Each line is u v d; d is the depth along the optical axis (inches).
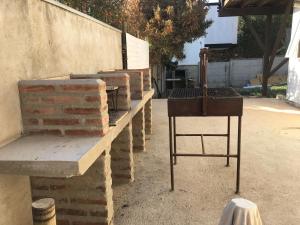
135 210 127.4
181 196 138.5
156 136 238.1
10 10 92.0
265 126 261.9
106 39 200.4
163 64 593.6
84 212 108.9
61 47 130.7
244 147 205.2
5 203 85.2
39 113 97.3
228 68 714.2
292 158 183.6
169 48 522.3
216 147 205.5
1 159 78.6
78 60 151.3
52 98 95.7
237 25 795.4
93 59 174.6
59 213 110.3
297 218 119.3
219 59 815.1
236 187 140.6
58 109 96.3
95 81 93.4
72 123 96.7
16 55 95.2
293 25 367.6
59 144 89.4
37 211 76.6
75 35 146.9
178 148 205.6
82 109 95.2
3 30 88.2
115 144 151.8
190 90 166.7
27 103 97.1
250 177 156.8
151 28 496.4
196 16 509.0
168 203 132.6
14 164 77.9
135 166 176.1
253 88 596.1
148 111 235.3
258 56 823.7
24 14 100.0
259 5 434.3
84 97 94.3
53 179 107.7
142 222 118.6
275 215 121.3
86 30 162.4
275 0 407.5
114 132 111.8
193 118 298.2
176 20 514.3
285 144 211.2
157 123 283.4
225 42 761.6
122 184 152.5
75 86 94.0
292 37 367.6
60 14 129.4
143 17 500.4
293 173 161.3
